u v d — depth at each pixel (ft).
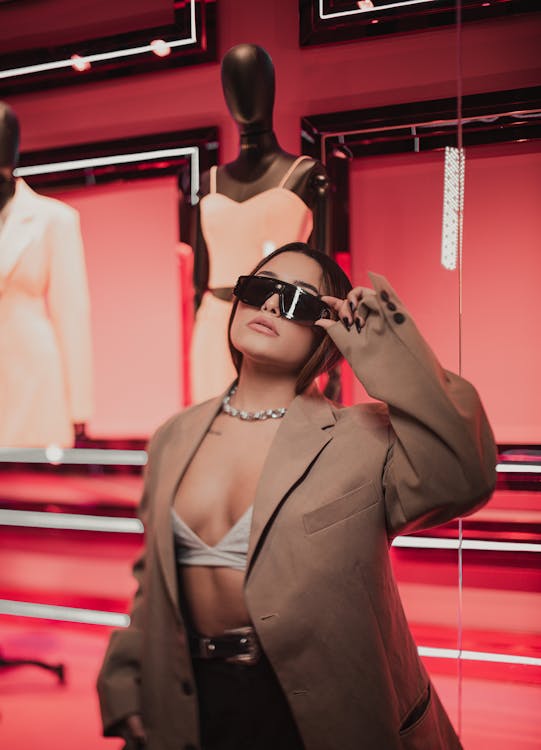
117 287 8.59
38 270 8.64
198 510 3.34
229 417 3.62
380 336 3.07
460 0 6.85
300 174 7.12
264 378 3.57
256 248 7.23
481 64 6.90
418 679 3.43
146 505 3.79
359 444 3.23
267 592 3.03
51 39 8.79
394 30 7.11
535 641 6.55
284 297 3.41
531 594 6.59
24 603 8.71
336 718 2.96
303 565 3.04
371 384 3.00
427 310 7.07
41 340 8.66
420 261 7.11
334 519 3.08
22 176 8.87
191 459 3.53
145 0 8.29
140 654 3.54
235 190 7.38
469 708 6.48
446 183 6.95
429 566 6.90
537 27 6.70
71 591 8.61
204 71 8.04
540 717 6.30
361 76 7.36
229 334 3.82
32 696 7.39
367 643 3.02
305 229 7.20
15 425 8.74
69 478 8.65
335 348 3.63
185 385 7.88
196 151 7.98
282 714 3.13
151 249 8.43
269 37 7.73
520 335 6.77
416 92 7.14
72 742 6.53
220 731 3.18
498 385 6.84
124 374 8.59
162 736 3.18
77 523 8.57
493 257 6.87
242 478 3.34
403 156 7.15
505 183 6.82
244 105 7.11
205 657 3.20
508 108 6.74
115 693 3.50
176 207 8.30
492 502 6.82
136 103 8.39
